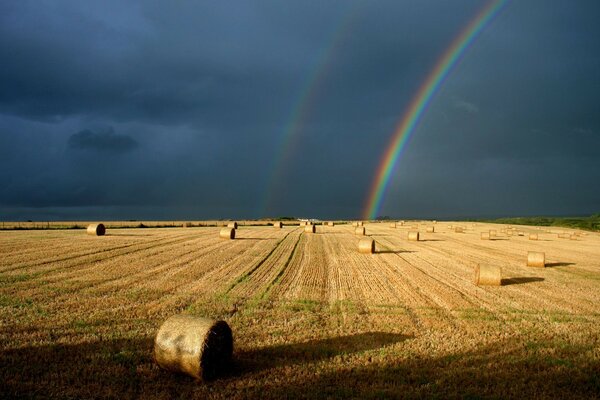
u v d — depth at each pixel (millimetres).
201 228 60250
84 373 8602
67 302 13953
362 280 19031
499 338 11289
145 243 32719
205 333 8508
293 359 9586
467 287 18047
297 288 16953
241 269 21109
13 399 7492
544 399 7875
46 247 28453
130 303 13984
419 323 12547
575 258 29875
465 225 87812
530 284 19141
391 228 69312
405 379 8633
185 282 17609
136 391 7934
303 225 74562
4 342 10219
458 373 8984
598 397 7996
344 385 8289
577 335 11695
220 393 7930
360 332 11516
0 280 17266
